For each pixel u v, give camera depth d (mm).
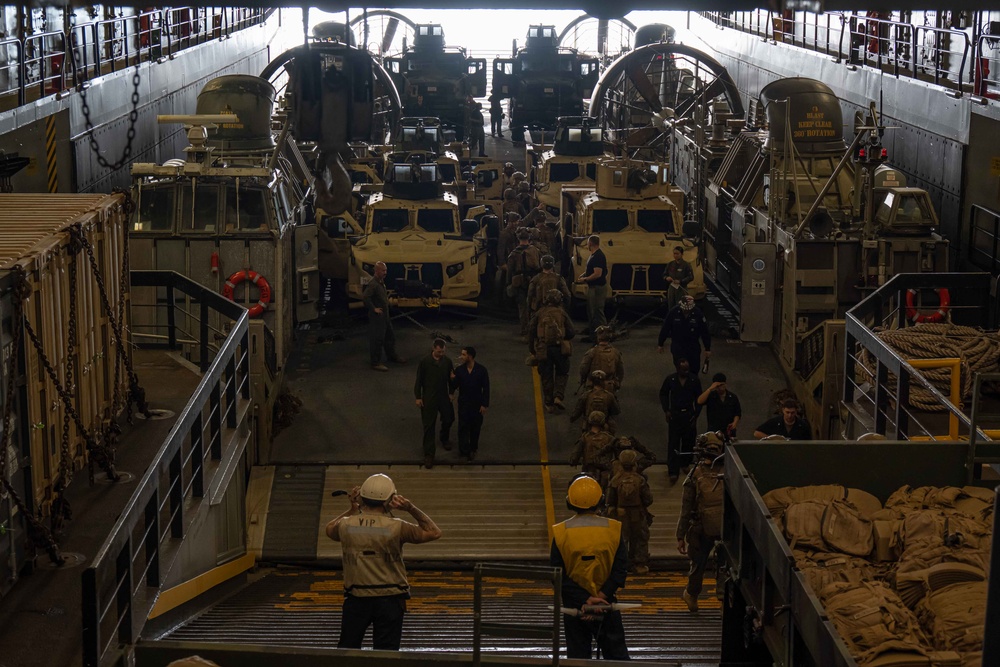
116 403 11430
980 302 15570
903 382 11586
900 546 7492
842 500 8047
